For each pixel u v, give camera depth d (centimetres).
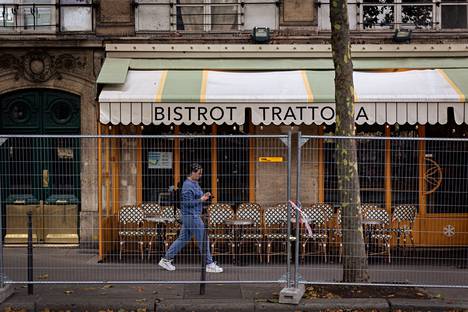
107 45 1112
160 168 1064
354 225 777
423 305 711
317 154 1100
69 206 1104
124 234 934
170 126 1126
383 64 1098
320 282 742
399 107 970
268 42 1123
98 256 989
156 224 959
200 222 859
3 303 716
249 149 1084
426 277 861
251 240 933
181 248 875
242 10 1136
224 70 1096
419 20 1150
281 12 1134
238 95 975
